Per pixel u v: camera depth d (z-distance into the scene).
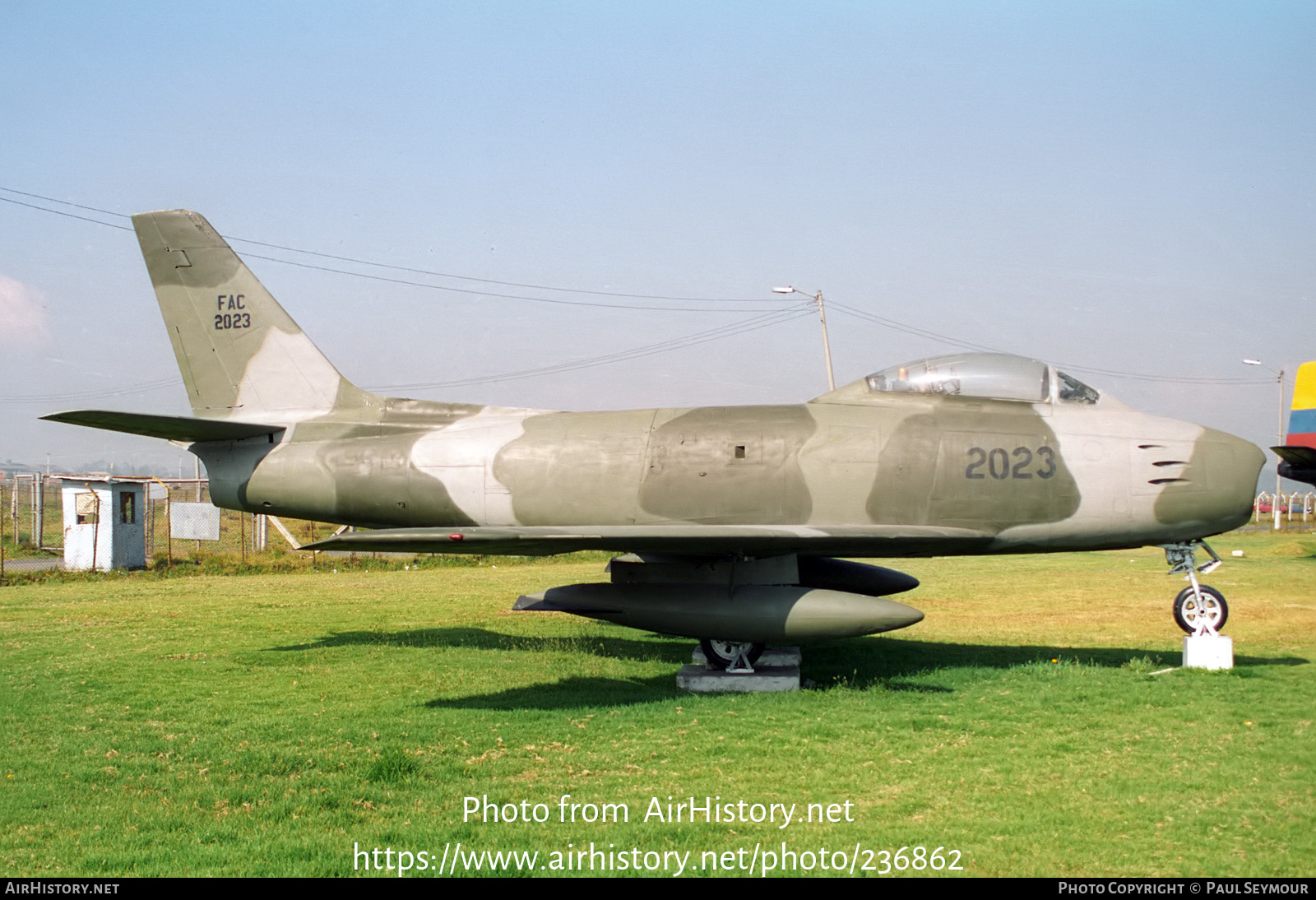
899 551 9.95
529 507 10.71
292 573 22.72
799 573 12.09
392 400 12.02
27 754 6.82
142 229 12.76
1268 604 15.09
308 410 12.23
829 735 7.19
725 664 9.70
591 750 6.86
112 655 10.90
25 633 12.54
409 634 12.71
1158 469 9.56
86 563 22.86
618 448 10.48
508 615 14.54
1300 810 5.35
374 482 11.38
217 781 6.17
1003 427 9.81
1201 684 8.69
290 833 5.25
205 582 19.88
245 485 11.98
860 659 10.69
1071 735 7.07
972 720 7.58
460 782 6.13
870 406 10.31
